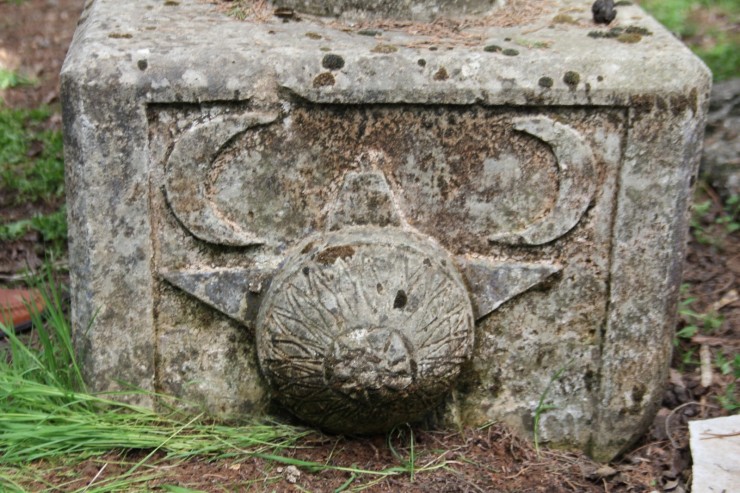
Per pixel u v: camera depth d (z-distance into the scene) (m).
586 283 2.75
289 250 2.69
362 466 2.71
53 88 5.67
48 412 2.71
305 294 2.58
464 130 2.62
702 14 6.86
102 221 2.60
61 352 2.97
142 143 2.56
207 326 2.73
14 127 4.99
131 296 2.67
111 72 2.51
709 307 3.65
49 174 4.49
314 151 2.62
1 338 3.30
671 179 2.66
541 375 2.82
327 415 2.68
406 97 2.57
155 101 2.53
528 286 2.73
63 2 7.09
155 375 2.75
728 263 3.94
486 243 2.72
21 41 6.37
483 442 2.81
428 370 2.60
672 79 2.60
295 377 2.61
